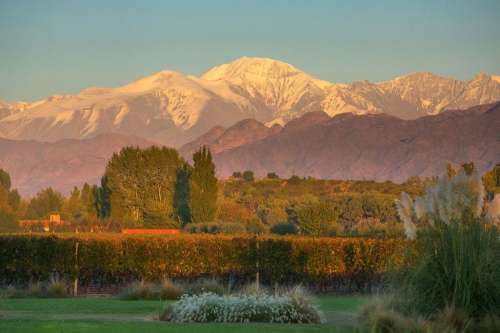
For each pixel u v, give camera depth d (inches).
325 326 1717.5
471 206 1732.3
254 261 3132.4
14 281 2992.1
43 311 1996.8
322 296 2896.2
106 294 2864.2
